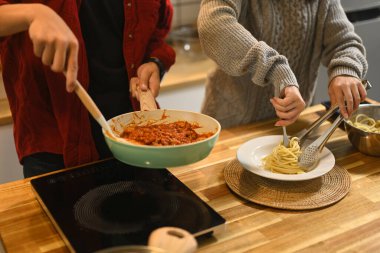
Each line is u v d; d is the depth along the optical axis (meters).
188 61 2.32
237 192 1.01
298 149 1.12
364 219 0.92
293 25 1.36
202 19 1.24
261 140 1.20
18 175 1.89
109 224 0.86
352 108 1.18
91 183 1.00
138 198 0.94
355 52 1.32
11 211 0.95
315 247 0.84
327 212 0.95
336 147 1.24
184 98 2.15
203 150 0.90
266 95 1.48
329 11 1.40
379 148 1.16
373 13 2.37
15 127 1.18
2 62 1.14
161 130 1.00
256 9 1.34
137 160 0.89
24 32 1.06
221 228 0.86
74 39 0.83
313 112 1.47
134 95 1.16
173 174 1.10
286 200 0.98
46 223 0.91
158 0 1.23
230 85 1.48
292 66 1.45
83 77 1.12
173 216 0.88
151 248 0.70
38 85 1.12
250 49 1.15
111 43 1.21
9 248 0.84
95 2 1.16
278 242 0.85
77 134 1.14
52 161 1.17
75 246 0.80
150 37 1.25
